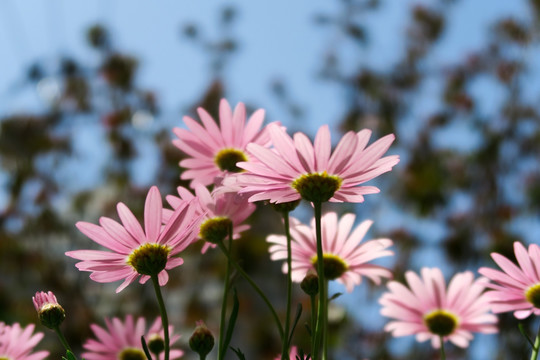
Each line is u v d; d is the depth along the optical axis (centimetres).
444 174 798
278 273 673
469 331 169
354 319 593
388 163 115
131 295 694
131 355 162
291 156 116
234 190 118
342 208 700
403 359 583
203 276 680
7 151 797
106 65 855
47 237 757
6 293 663
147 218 115
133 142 815
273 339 624
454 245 702
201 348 119
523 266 134
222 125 151
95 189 807
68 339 636
